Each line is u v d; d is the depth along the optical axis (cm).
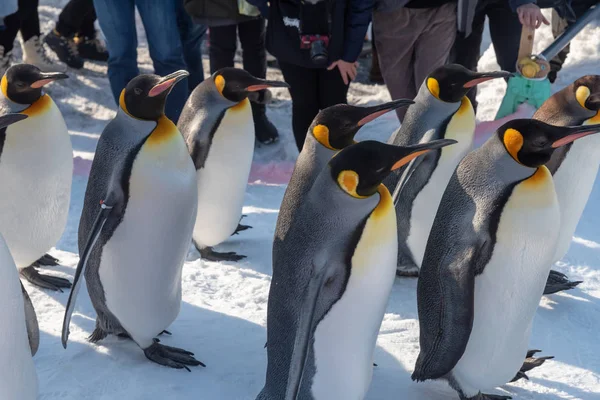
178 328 378
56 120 394
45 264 446
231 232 461
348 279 270
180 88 621
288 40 547
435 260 299
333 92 569
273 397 295
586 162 376
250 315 393
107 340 364
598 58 805
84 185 593
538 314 403
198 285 424
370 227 268
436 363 299
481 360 306
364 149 267
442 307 295
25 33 807
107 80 854
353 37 539
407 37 575
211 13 623
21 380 254
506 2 644
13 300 245
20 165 384
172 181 316
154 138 316
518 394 331
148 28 603
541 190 285
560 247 410
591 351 368
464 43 634
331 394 292
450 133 391
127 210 315
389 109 335
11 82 378
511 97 671
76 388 324
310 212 275
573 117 378
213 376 338
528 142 282
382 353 361
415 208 403
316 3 531
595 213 541
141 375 336
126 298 332
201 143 424
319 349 282
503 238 285
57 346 357
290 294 279
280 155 681
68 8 840
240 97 425
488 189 289
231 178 435
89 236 310
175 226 322
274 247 325
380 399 325
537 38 834
